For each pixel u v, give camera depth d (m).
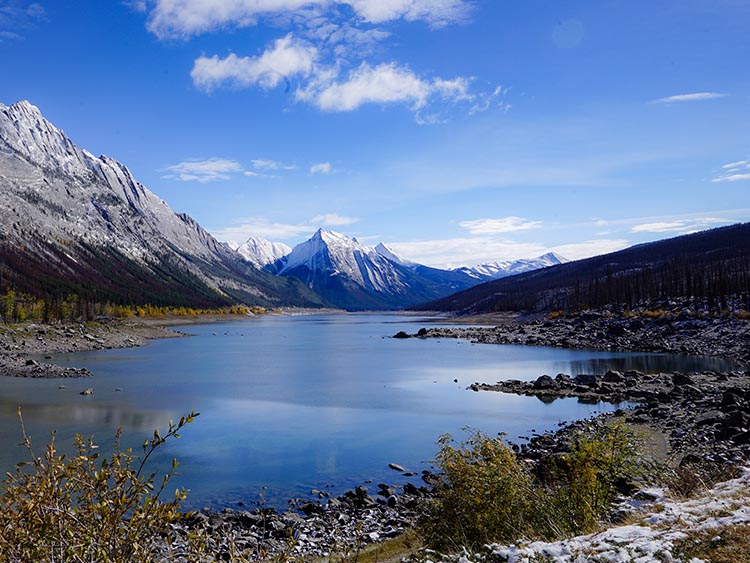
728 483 13.22
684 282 172.62
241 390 58.34
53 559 5.44
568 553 8.91
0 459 30.31
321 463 32.06
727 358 83.50
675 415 39.06
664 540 8.54
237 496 26.36
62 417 42.62
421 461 32.38
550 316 179.38
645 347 101.56
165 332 164.75
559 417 43.78
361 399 53.28
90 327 130.50
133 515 5.85
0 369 70.00
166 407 47.88
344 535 20.73
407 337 154.12
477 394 55.91
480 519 12.70
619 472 14.05
